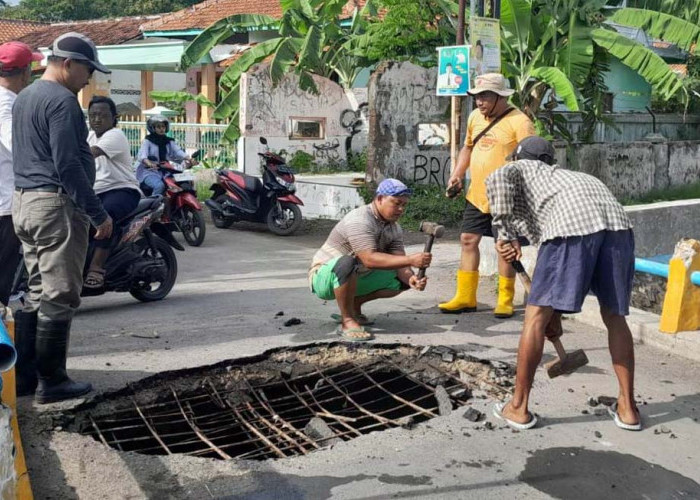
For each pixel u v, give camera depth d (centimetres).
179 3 4141
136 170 991
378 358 545
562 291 403
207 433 459
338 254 574
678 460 393
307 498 350
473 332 595
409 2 1477
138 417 462
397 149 1304
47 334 429
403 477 370
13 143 436
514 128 622
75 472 366
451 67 842
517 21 1334
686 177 1625
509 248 437
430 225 535
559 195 415
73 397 446
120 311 656
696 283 551
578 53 1328
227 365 518
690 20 1486
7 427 258
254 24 1694
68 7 4597
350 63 1756
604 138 1938
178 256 934
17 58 535
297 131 1661
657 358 547
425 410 469
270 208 1110
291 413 500
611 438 415
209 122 2125
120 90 2670
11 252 548
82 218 433
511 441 410
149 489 354
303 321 617
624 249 411
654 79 1312
